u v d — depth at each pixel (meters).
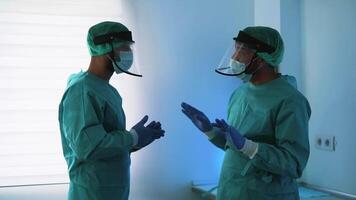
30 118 2.38
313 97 2.58
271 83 1.78
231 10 2.84
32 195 2.39
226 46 2.82
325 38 2.47
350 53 2.28
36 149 2.39
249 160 1.70
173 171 2.68
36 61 2.40
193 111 1.80
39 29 2.41
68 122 1.72
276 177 1.69
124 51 1.85
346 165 2.31
